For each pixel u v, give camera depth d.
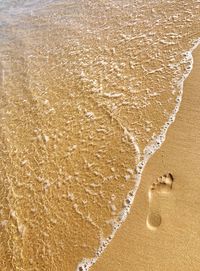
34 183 1.14
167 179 0.97
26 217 1.07
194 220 0.87
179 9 1.54
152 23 1.54
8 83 1.60
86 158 1.13
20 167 1.21
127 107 1.22
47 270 0.93
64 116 1.31
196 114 1.09
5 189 1.17
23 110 1.42
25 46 1.81
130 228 0.92
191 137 1.04
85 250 0.93
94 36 1.63
